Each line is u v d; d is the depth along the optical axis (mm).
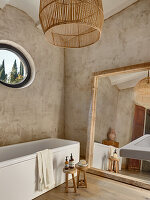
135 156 1558
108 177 2781
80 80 3717
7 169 1801
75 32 2105
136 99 2764
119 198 2146
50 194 2219
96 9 1569
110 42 3230
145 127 2602
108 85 3150
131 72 2893
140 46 2834
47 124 3576
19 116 3018
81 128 3652
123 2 2904
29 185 2045
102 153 3006
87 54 3600
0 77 2963
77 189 2371
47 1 1517
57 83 3844
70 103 3900
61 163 2553
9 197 1815
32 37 3297
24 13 3164
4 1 2623
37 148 3102
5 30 2840
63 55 4027
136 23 2910
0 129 2723
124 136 2793
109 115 3037
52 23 1506
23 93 3100
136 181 2504
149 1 2787
